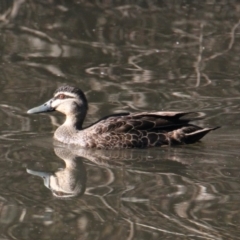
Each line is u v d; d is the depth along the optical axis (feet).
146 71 65.82
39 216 37.86
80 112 51.49
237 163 45.65
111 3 86.22
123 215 37.83
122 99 58.08
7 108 55.83
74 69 65.92
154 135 49.55
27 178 43.42
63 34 76.38
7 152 47.88
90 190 41.52
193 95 59.36
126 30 78.38
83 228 36.37
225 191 40.86
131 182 42.68
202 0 88.28
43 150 48.67
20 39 74.43
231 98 58.70
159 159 47.03
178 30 78.74
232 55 71.00
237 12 84.43
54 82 62.08
